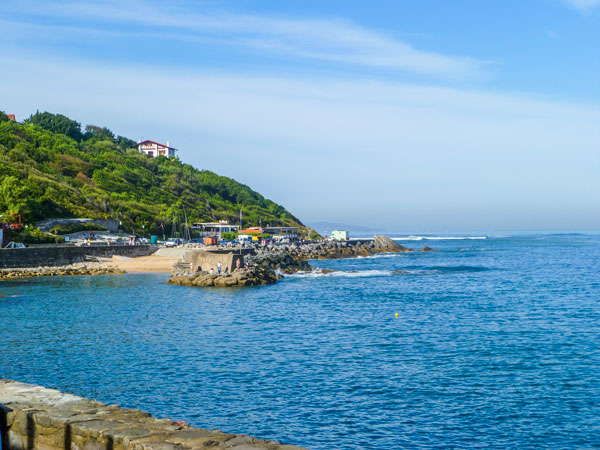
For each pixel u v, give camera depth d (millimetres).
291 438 24016
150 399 28922
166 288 81688
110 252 119938
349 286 84875
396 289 80312
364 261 146000
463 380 32344
